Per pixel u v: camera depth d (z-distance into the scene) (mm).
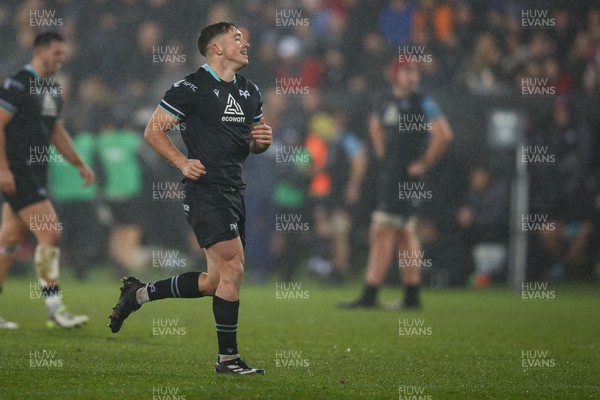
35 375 22781
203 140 23203
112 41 61094
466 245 56594
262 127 23812
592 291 54750
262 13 60750
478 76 60094
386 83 60000
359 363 26375
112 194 56219
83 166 34062
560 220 57656
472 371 25406
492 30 63438
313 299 47438
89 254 55750
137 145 56750
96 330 32375
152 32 61219
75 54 61219
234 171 23438
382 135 43719
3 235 32938
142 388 21234
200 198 23109
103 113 56562
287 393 21000
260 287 54250
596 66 62625
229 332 23391
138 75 61062
